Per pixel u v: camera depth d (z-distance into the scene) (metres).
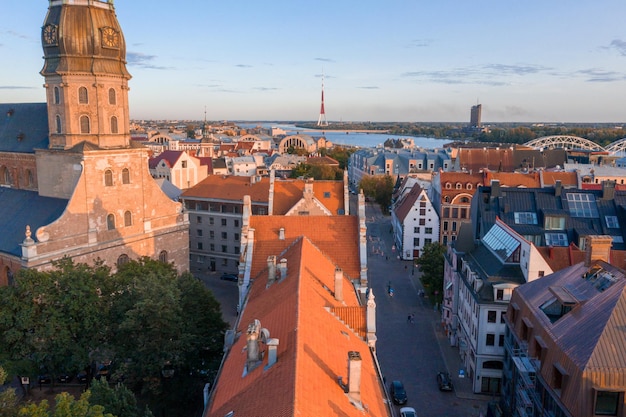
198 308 55.12
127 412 38.47
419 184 132.38
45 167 73.38
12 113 83.06
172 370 54.16
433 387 62.81
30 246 63.38
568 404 35.97
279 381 27.73
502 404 54.06
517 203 76.75
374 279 105.31
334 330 37.53
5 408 32.53
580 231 71.19
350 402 28.91
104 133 71.94
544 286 47.97
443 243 120.44
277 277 48.12
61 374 61.94
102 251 72.50
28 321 49.31
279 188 82.12
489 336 60.72
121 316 51.47
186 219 85.88
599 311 38.34
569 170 143.62
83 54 69.00
